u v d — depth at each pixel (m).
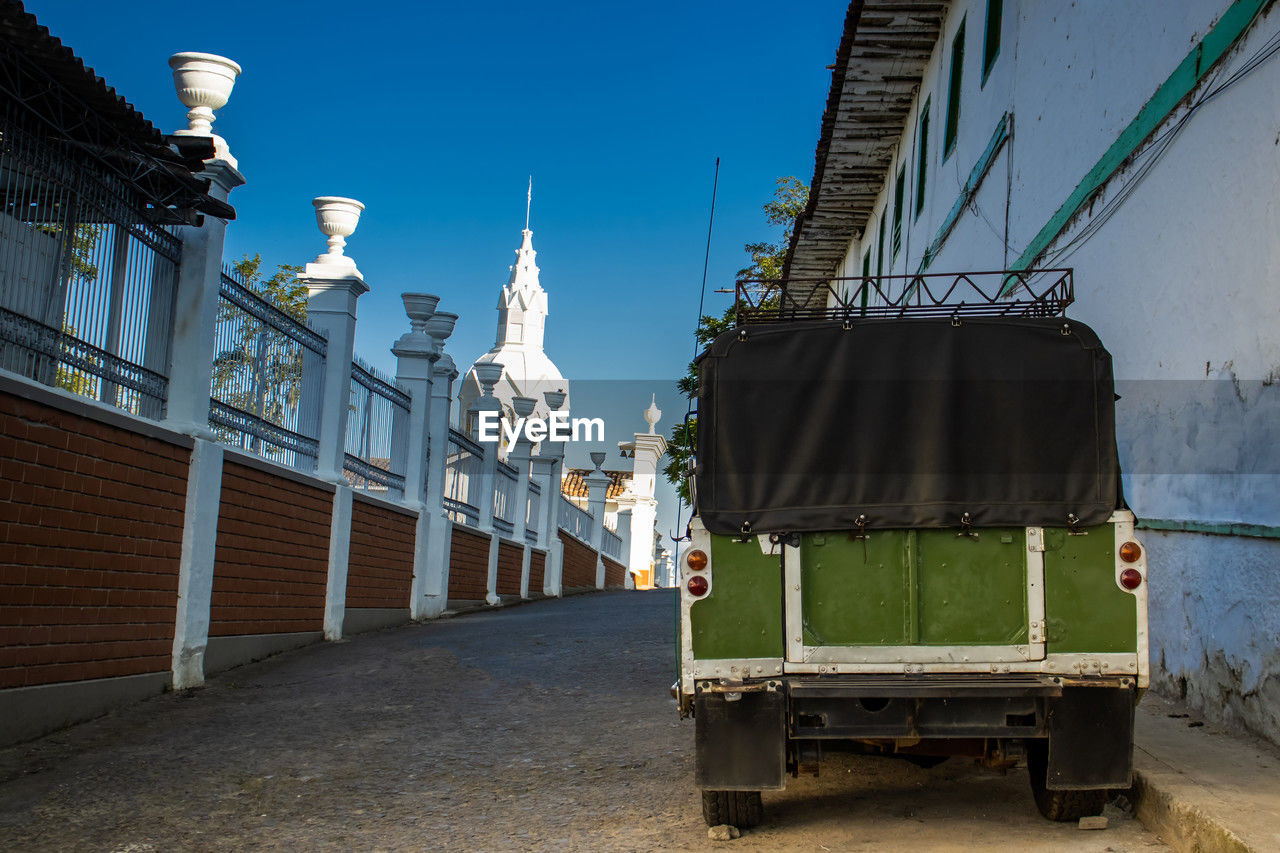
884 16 16.17
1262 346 6.61
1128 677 5.33
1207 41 7.36
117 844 5.43
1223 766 5.89
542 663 11.12
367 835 5.63
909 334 5.65
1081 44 9.97
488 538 20.67
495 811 6.06
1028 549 5.44
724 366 5.66
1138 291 8.52
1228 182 7.05
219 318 9.87
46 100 7.29
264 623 11.08
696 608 5.45
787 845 5.37
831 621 5.44
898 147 20.27
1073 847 5.21
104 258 8.19
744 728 5.33
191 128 9.73
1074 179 10.12
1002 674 5.36
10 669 7.08
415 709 8.81
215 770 6.82
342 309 13.00
